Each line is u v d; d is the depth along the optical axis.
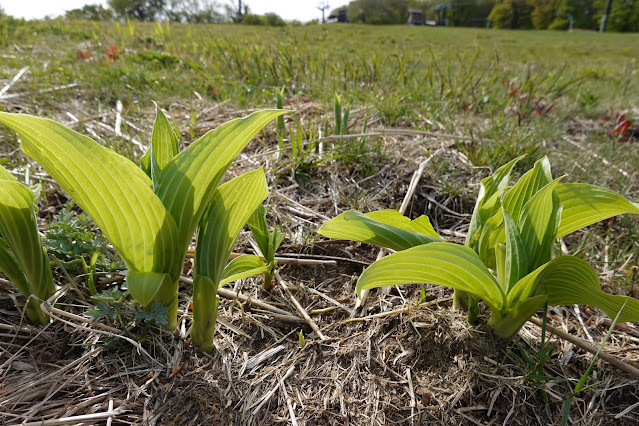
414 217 2.59
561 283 1.55
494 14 59.94
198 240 1.40
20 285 1.54
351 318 1.84
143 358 1.53
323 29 15.29
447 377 1.59
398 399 1.53
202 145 1.28
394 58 7.97
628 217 2.54
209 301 1.46
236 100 4.27
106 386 1.44
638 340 1.83
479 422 1.47
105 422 1.35
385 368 1.63
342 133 3.22
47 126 1.04
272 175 2.80
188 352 1.55
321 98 4.60
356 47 10.63
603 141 3.88
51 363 1.50
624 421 1.52
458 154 3.19
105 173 1.12
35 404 1.37
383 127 3.62
